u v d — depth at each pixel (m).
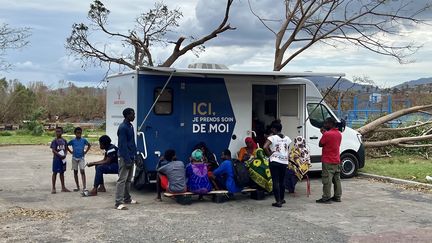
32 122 36.78
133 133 9.15
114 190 11.09
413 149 17.53
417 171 13.31
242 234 7.21
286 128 12.44
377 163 15.55
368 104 27.94
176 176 9.37
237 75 10.61
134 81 10.23
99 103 53.62
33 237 6.96
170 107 10.51
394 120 19.41
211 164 10.58
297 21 20.55
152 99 10.30
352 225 7.82
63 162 10.80
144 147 10.21
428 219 8.28
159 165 9.76
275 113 12.70
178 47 22.48
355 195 10.59
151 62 24.73
